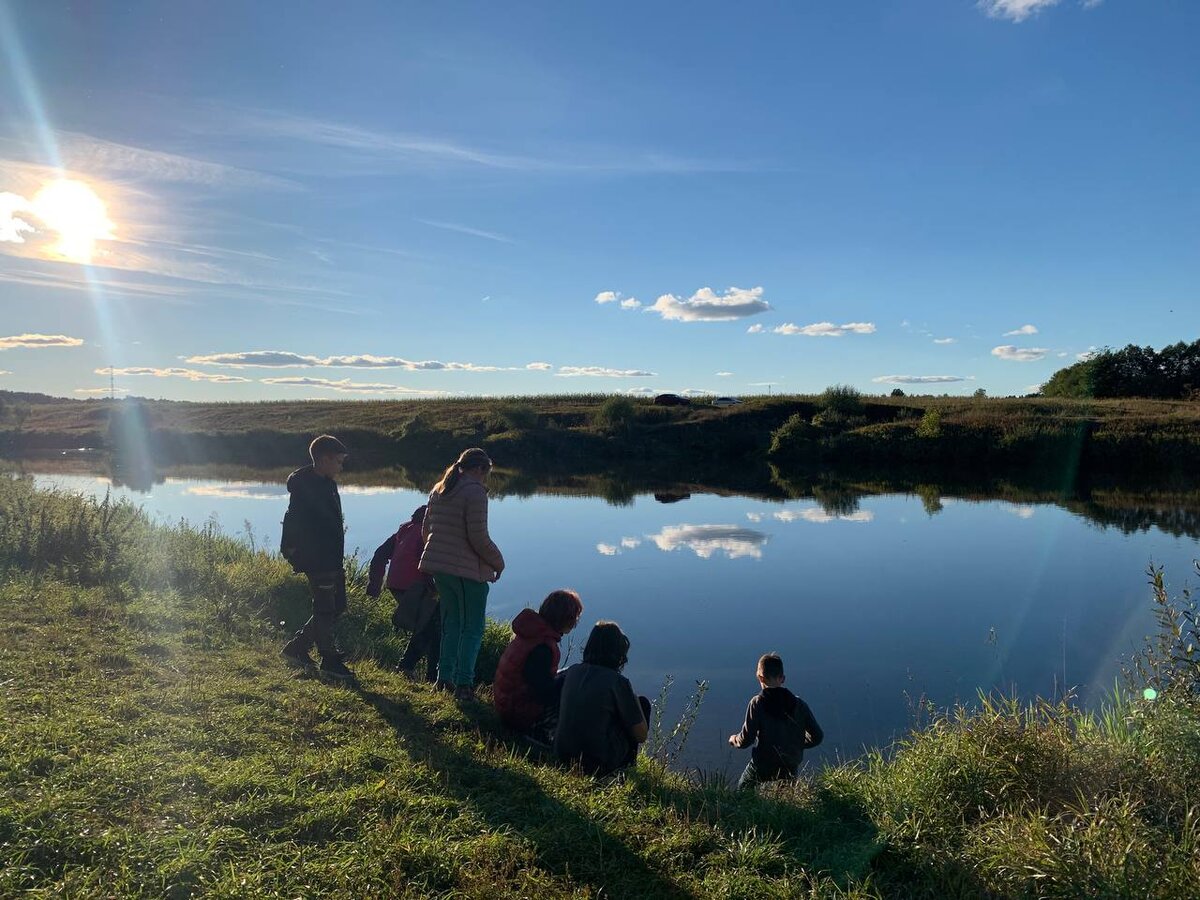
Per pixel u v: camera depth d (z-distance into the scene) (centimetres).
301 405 8506
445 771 457
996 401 5997
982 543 1936
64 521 1077
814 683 941
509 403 7231
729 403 6581
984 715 529
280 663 654
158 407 8412
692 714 798
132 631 691
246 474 3812
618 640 543
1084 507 2648
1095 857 351
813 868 385
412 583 735
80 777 390
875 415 5369
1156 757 445
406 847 358
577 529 2166
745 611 1282
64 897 299
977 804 448
